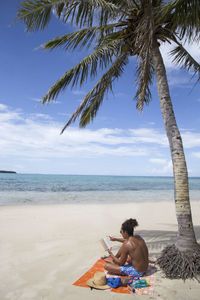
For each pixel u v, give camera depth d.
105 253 4.47
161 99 4.27
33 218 8.18
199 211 11.09
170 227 7.17
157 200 16.42
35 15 4.08
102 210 10.60
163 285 3.04
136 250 3.24
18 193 19.08
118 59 5.62
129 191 25.08
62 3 4.09
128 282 3.03
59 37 4.93
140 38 3.85
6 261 4.01
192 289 2.93
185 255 3.45
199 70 5.33
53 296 2.76
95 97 6.00
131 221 3.46
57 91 5.23
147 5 3.82
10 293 2.85
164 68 4.43
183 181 3.80
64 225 7.15
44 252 4.52
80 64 5.02
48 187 28.50
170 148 4.02
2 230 6.30
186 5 3.55
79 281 3.18
